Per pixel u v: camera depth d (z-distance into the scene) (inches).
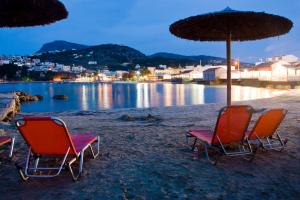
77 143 183.2
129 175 170.9
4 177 171.3
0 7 202.2
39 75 7844.5
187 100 1238.9
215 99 1231.5
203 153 212.2
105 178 166.9
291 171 174.1
